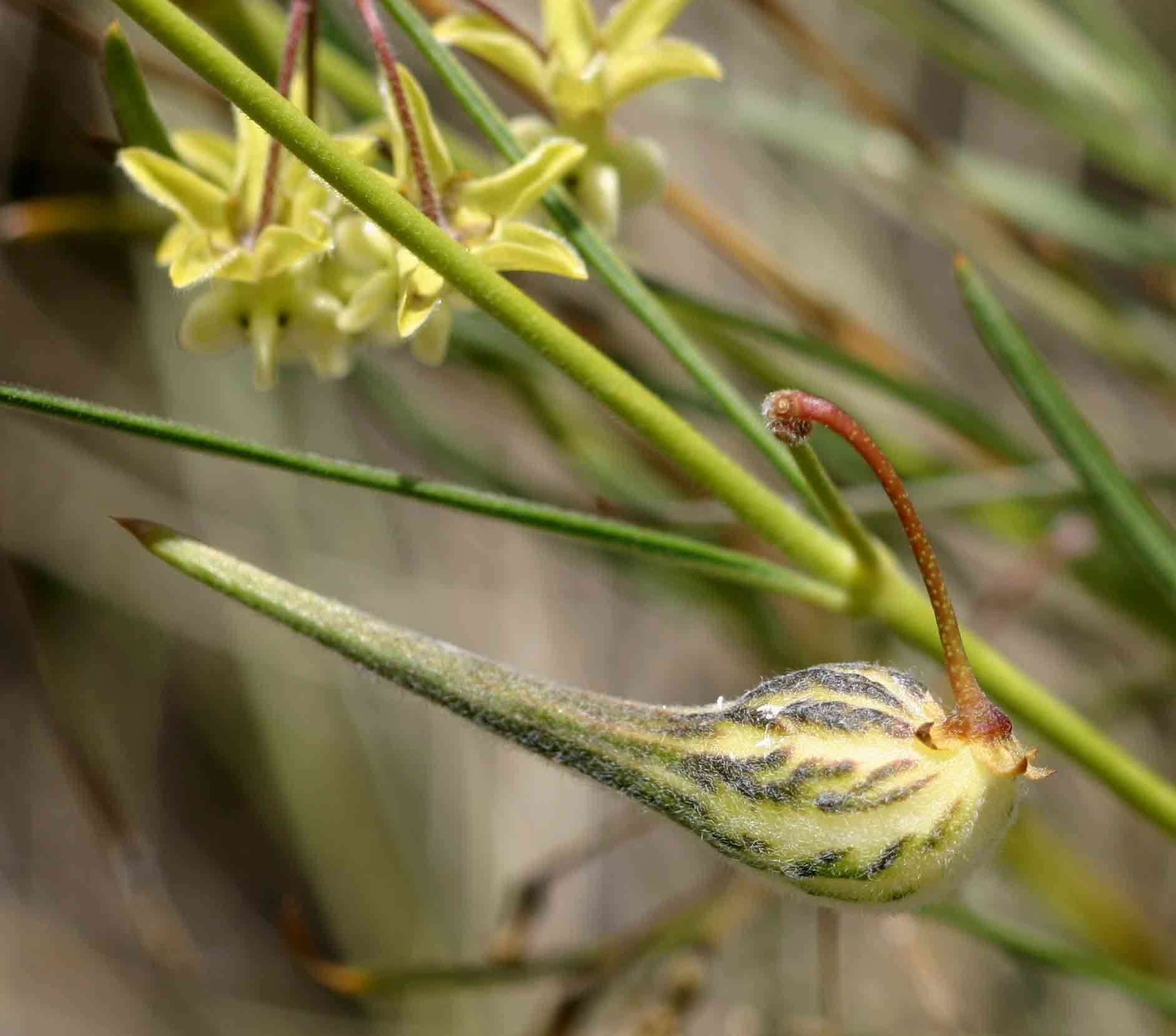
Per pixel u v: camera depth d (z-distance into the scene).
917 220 0.35
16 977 0.60
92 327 0.53
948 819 0.21
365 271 0.23
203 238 0.23
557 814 0.56
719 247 0.30
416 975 0.29
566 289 0.31
